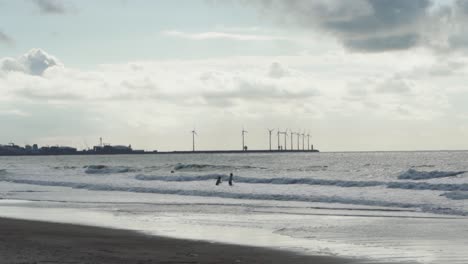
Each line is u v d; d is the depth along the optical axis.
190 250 18.59
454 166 103.00
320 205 35.91
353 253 17.88
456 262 16.30
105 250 18.33
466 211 30.31
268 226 25.52
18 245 19.25
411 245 19.48
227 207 34.97
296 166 113.62
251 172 86.50
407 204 34.53
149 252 18.00
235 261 16.41
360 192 42.97
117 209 34.34
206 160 197.00
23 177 81.62
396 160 152.50
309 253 17.91
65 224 26.62
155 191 50.28
